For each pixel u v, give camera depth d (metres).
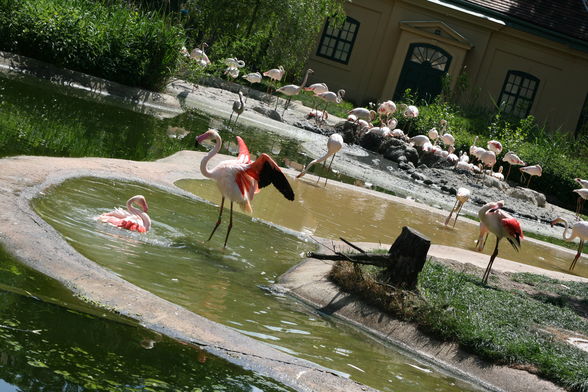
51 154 8.68
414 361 5.61
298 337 5.31
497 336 5.84
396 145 20.52
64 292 4.53
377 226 10.55
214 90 22.14
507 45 31.33
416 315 6.11
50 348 3.74
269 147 15.88
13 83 13.45
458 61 31.02
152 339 4.29
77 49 16.03
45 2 16.14
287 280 6.65
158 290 5.21
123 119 13.34
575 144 26.72
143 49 17.19
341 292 6.48
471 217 14.77
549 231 16.05
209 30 27.75
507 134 24.88
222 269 6.36
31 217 5.61
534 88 31.45
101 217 6.45
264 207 9.56
